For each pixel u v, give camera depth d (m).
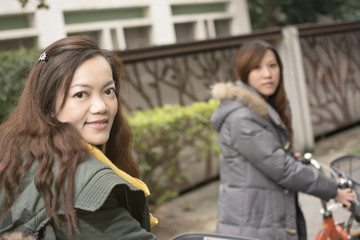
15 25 9.56
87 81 1.24
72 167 1.16
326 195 2.53
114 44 11.39
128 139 1.63
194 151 6.13
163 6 12.06
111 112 1.30
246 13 14.32
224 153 2.76
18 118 1.29
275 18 19.61
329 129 8.77
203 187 6.29
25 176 1.21
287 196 2.66
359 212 2.51
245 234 2.64
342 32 9.15
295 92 7.57
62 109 1.25
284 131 2.72
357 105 9.41
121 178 1.20
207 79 6.88
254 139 2.57
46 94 1.24
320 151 7.77
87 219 1.15
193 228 4.82
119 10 11.41
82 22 10.69
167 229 4.82
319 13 19.94
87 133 1.26
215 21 13.81
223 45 6.84
